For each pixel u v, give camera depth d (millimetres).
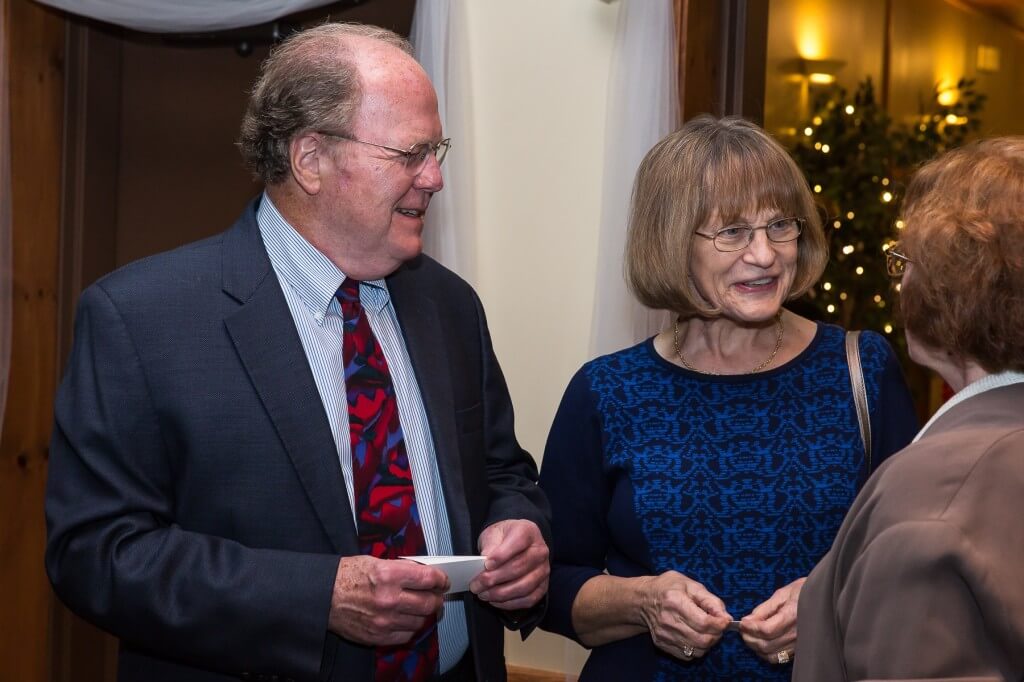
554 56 3129
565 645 2957
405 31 3178
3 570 3053
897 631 964
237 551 1493
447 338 1816
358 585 1436
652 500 1751
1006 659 949
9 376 3037
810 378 1762
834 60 4848
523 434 3189
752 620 1553
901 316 1205
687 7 2838
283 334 1602
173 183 3250
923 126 5570
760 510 1707
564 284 3129
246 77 3201
